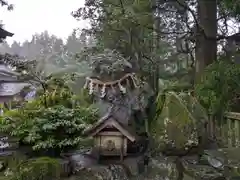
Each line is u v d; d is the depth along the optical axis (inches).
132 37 221.1
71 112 111.6
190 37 213.0
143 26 207.8
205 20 214.7
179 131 121.7
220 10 212.4
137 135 130.2
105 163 115.8
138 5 213.3
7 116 116.6
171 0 204.4
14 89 350.3
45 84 146.6
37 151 107.4
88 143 120.0
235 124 143.6
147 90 156.6
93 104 137.3
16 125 110.2
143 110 139.7
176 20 215.3
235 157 115.0
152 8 210.5
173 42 236.7
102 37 242.4
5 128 108.0
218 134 160.7
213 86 171.6
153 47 223.0
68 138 105.7
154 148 124.8
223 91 166.2
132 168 113.5
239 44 226.2
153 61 215.5
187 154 121.0
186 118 123.7
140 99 140.9
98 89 132.7
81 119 112.3
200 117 134.6
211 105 166.2
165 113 126.6
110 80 132.8
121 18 210.2
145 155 122.6
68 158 110.2
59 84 147.8
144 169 114.2
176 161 116.9
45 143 101.0
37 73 153.5
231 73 165.6
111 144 116.3
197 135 123.0
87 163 115.4
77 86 171.8
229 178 103.7
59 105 121.6
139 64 204.5
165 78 267.3
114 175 107.7
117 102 131.0
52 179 98.5
